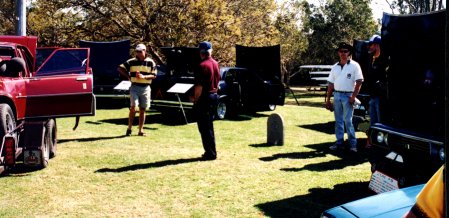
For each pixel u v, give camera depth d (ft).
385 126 16.02
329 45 129.80
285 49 114.52
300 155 25.08
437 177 4.22
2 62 21.80
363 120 28.30
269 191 17.99
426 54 14.38
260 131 34.45
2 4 128.98
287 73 133.49
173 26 64.08
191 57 38.40
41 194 17.24
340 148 26.48
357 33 130.41
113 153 24.77
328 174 20.79
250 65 49.49
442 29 13.75
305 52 132.67
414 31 14.84
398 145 15.12
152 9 64.08
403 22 15.29
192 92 37.88
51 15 66.33
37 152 20.38
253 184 18.98
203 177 20.03
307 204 16.37
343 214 7.64
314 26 132.98
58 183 18.76
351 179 19.93
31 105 21.49
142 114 30.83
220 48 65.82
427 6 68.49
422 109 14.66
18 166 21.44
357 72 24.84
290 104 65.92
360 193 17.81
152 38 65.31
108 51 49.24
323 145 28.45
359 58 32.14
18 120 20.85
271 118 28.58
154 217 14.92
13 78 20.99
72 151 25.13
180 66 39.42
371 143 16.43
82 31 67.46
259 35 72.74
